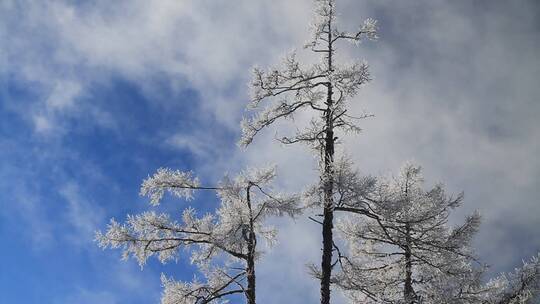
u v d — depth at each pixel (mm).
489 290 17750
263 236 15062
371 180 14656
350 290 16453
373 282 16703
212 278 14602
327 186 14719
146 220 14047
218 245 13719
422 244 17391
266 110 16203
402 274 18359
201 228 14164
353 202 15023
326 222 15266
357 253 18953
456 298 16891
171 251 14250
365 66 15391
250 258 14102
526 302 17172
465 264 17859
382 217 15852
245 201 14039
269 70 16016
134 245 14016
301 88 16203
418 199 17750
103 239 13977
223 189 14141
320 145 16250
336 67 15727
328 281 15047
